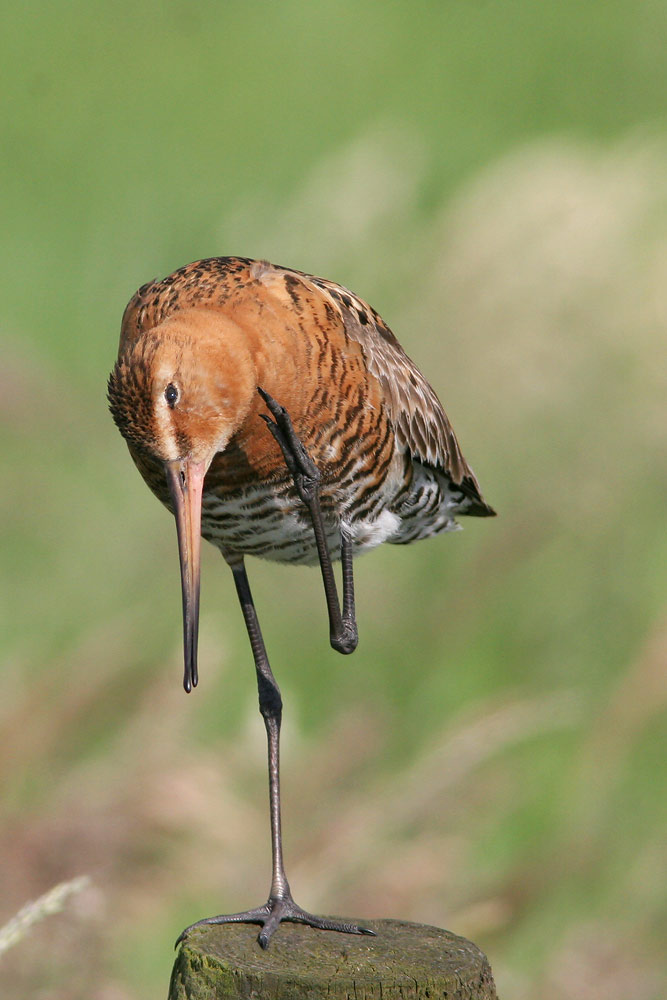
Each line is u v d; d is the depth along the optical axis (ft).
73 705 32.94
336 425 26.94
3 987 28.19
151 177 65.82
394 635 42.98
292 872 30.94
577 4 79.87
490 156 63.57
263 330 25.96
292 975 19.95
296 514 27.50
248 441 26.21
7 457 48.85
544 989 30.78
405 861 31.14
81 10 86.38
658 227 43.98
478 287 44.21
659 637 37.29
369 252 48.01
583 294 43.50
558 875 33.30
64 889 23.16
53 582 44.65
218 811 30.27
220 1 87.56
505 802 35.65
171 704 32.94
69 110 73.82
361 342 27.76
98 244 60.34
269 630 43.32
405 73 76.07
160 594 43.55
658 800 36.35
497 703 38.06
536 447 44.50
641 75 73.00
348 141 67.46
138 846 29.63
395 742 37.58
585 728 38.34
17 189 65.87
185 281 26.78
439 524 31.78
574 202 44.37
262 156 67.10
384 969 20.16
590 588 43.24
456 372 44.27
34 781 31.99
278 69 77.15
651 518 44.34
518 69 75.20
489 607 43.27
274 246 49.32
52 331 55.83
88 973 28.76
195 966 20.67
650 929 32.27
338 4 86.17
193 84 76.59
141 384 24.44
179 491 24.80
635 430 44.04
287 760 33.30
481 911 31.12
